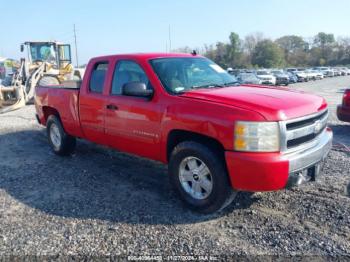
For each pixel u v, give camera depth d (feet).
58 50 61.36
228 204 13.02
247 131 11.35
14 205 14.52
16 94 45.29
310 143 12.77
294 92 14.58
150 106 14.28
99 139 17.89
